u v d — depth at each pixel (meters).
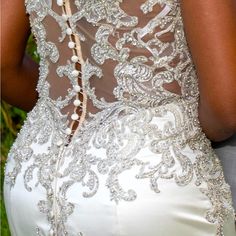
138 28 1.80
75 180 1.83
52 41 1.92
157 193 1.77
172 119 1.82
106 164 1.80
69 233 1.83
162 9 1.78
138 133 1.80
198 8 1.69
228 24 1.68
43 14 1.92
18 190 1.95
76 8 1.85
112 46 1.82
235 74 1.69
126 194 1.77
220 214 1.84
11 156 2.02
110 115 1.84
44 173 1.89
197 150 1.84
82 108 1.89
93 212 1.79
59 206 1.85
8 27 2.00
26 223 1.93
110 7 1.80
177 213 1.77
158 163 1.78
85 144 1.85
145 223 1.76
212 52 1.69
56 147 1.90
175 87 1.83
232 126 1.76
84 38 1.86
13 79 2.11
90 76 1.86
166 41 1.80
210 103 1.73
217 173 1.87
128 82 1.82
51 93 1.96
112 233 1.77
